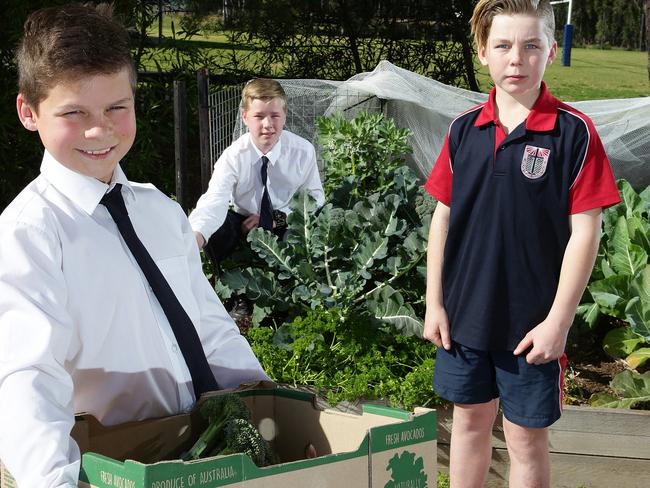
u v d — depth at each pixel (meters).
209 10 10.93
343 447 1.83
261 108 4.77
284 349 4.06
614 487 3.47
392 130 5.89
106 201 1.94
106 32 1.78
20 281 1.74
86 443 1.73
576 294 2.57
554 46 2.64
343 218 4.56
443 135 6.90
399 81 6.92
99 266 1.88
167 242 2.07
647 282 3.94
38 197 1.86
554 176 2.58
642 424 3.42
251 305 4.70
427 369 3.73
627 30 42.69
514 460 2.81
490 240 2.67
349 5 11.62
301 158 5.02
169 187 9.27
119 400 1.95
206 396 1.89
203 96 5.67
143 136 9.18
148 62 10.63
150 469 1.37
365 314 4.19
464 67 11.81
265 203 4.92
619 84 23.02
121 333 1.92
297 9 11.61
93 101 1.76
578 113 2.60
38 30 1.77
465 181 2.73
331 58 11.81
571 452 3.47
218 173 4.81
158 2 10.38
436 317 2.83
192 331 2.01
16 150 9.06
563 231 2.62
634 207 4.66
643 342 4.21
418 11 11.64
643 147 6.57
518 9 2.55
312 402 1.90
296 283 4.38
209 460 1.42
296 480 1.50
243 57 11.53
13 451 1.57
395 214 4.61
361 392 3.72
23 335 1.70
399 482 1.64
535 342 2.61
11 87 8.84
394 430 1.63
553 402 2.67
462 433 2.89
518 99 2.65
